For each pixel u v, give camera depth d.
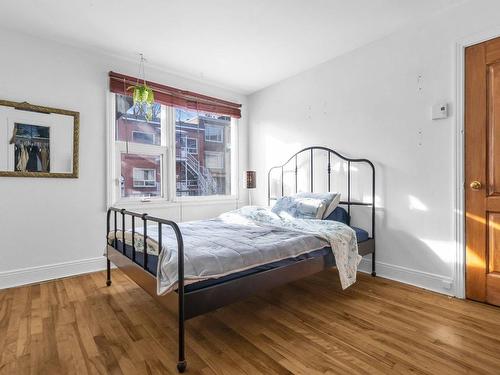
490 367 1.38
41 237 2.60
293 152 3.52
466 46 2.14
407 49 2.47
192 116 3.72
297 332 1.73
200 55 2.95
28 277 2.52
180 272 1.37
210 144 3.91
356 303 2.13
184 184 3.62
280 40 2.67
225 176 4.08
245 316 1.94
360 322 1.84
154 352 1.52
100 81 2.90
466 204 2.16
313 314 1.97
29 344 1.58
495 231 2.04
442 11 2.26
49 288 2.41
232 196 3.99
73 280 2.61
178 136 3.55
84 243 2.81
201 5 2.14
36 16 2.27
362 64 2.80
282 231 2.28
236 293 1.61
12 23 2.37
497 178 2.02
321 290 2.41
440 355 1.48
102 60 2.91
